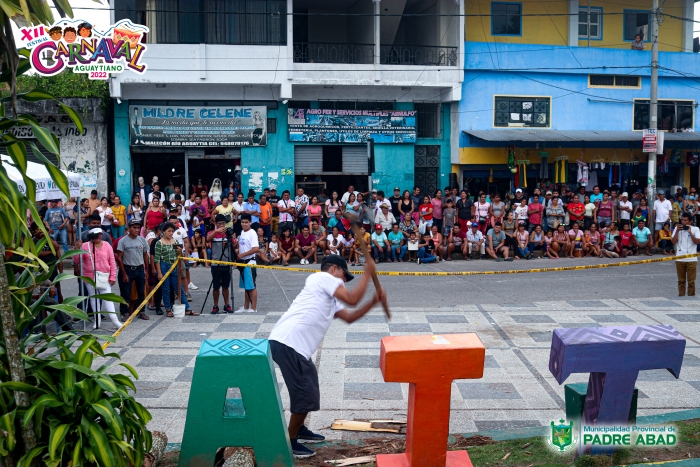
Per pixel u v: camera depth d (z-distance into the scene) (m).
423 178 22.31
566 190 20.31
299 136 20.78
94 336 4.29
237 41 19.77
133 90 19.52
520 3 22.25
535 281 14.64
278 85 20.22
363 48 22.02
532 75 22.39
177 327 9.86
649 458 4.73
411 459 4.33
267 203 17.81
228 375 4.38
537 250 19.59
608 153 23.09
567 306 11.31
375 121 21.31
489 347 8.55
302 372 5.13
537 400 6.53
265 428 4.39
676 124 23.73
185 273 11.73
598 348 4.41
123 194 19.80
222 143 20.28
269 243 17.12
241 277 11.04
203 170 20.91
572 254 18.98
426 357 4.23
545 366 7.68
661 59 23.30
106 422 4.02
